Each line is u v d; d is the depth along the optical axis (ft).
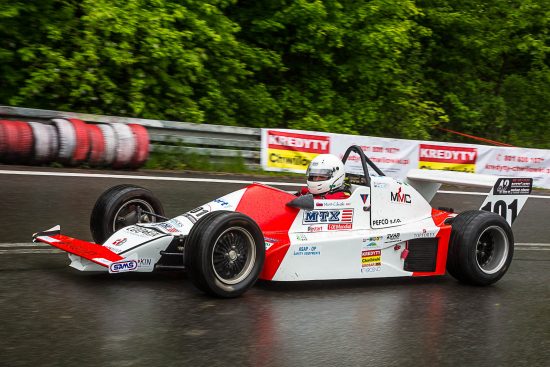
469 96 66.49
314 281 21.31
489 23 65.82
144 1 44.57
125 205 21.06
